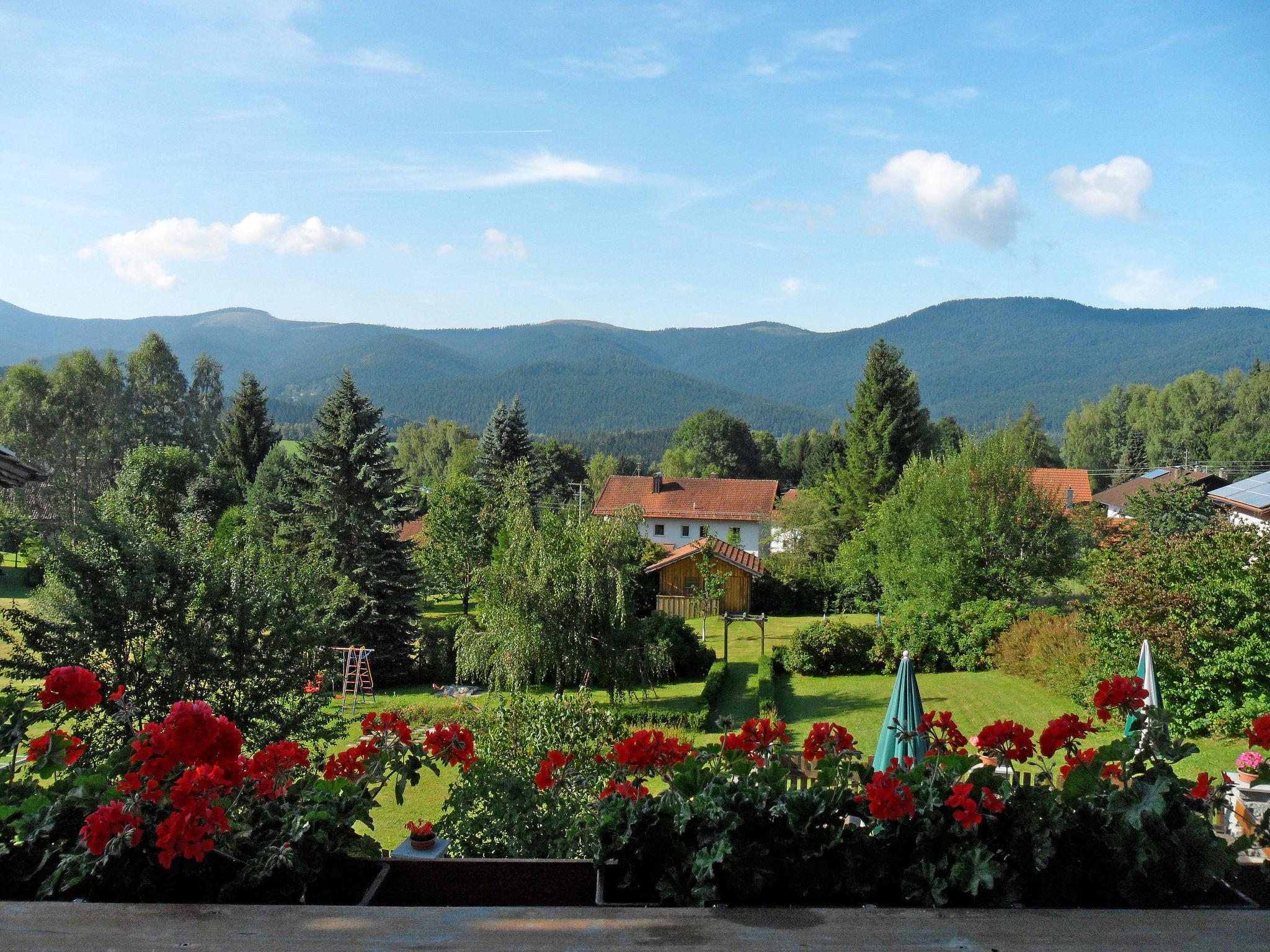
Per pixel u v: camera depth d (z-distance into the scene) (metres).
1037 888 2.83
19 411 58.91
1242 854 3.62
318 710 11.40
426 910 2.21
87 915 2.18
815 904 2.84
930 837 2.79
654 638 25.12
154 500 47.44
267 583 11.48
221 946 2.04
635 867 2.91
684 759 3.85
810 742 4.14
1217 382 79.62
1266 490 28.03
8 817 2.91
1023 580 26.80
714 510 56.19
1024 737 3.56
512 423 53.56
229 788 3.08
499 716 9.87
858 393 49.50
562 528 22.69
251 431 56.97
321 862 2.96
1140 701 3.45
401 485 31.47
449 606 45.84
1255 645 15.06
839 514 47.56
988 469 27.44
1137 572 16.73
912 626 27.14
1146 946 2.08
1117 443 86.62
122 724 9.72
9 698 3.71
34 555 43.91
